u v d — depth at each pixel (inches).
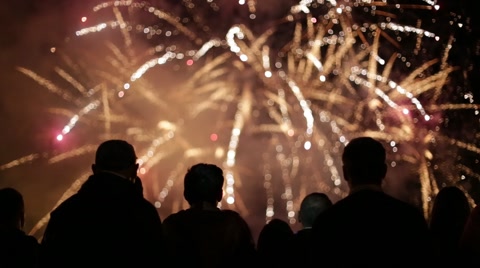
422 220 185.2
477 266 209.6
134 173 211.8
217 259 224.5
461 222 228.2
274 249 247.9
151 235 202.7
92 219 200.7
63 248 199.8
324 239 184.5
